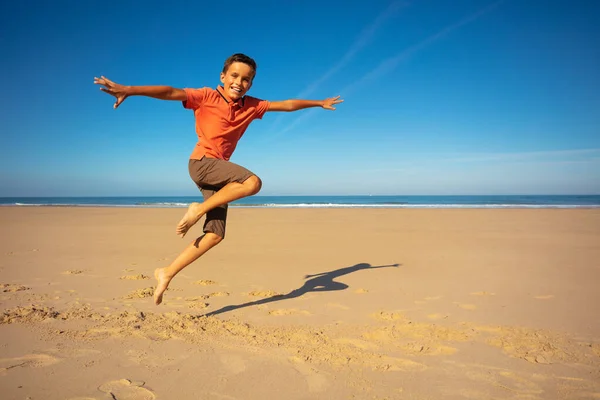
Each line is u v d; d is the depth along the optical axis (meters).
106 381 2.40
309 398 2.25
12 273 5.67
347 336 3.23
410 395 2.29
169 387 2.34
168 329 3.31
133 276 5.49
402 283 5.19
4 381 2.37
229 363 2.69
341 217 17.31
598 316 3.81
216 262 6.71
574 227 12.69
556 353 2.90
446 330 3.37
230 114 3.21
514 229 12.12
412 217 17.20
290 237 10.15
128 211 21.66
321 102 3.73
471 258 7.09
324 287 4.98
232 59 3.16
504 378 2.52
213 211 3.33
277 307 4.10
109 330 3.26
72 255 7.29
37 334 3.14
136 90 2.70
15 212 20.66
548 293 4.68
